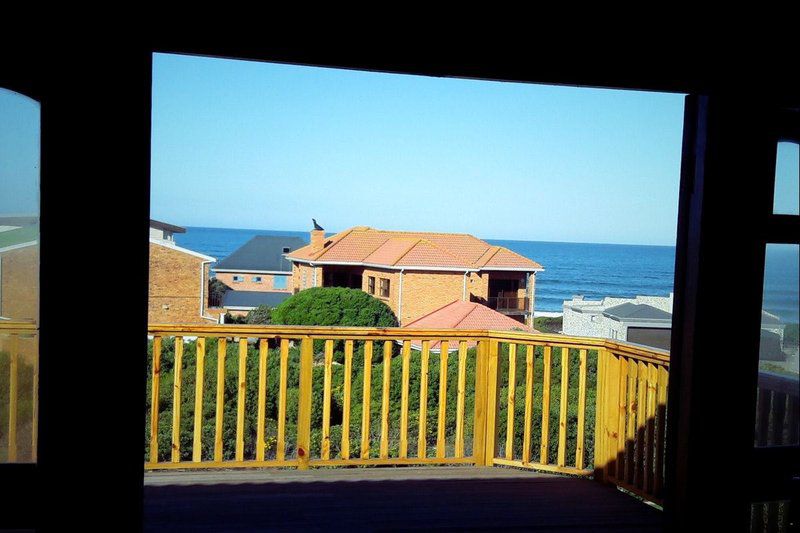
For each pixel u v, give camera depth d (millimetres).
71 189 2332
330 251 34875
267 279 47750
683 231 2910
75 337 2346
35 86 2295
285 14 2502
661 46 2781
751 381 2832
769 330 2873
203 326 4262
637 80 2766
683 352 2891
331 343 4465
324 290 24312
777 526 2914
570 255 83250
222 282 47438
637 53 2768
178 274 30516
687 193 2891
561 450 4633
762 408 2904
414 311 32000
